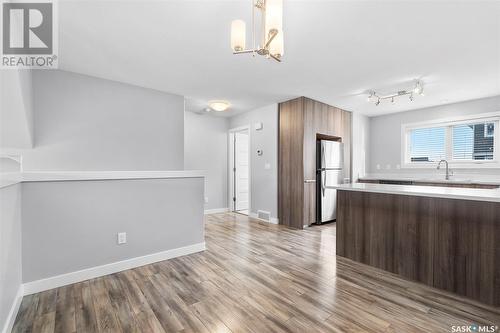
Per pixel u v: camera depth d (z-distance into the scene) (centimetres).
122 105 353
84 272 229
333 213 473
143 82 352
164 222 281
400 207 242
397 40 233
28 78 262
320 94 407
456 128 459
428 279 222
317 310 180
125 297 199
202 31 221
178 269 253
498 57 267
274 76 328
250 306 185
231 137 587
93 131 329
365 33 221
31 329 160
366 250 266
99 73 318
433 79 334
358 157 537
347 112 520
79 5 184
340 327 161
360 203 273
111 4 183
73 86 315
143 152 371
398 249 243
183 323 166
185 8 189
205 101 451
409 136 523
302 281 226
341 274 241
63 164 308
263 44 152
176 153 404
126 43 241
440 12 190
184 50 257
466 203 204
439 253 217
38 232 209
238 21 152
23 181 202
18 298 185
